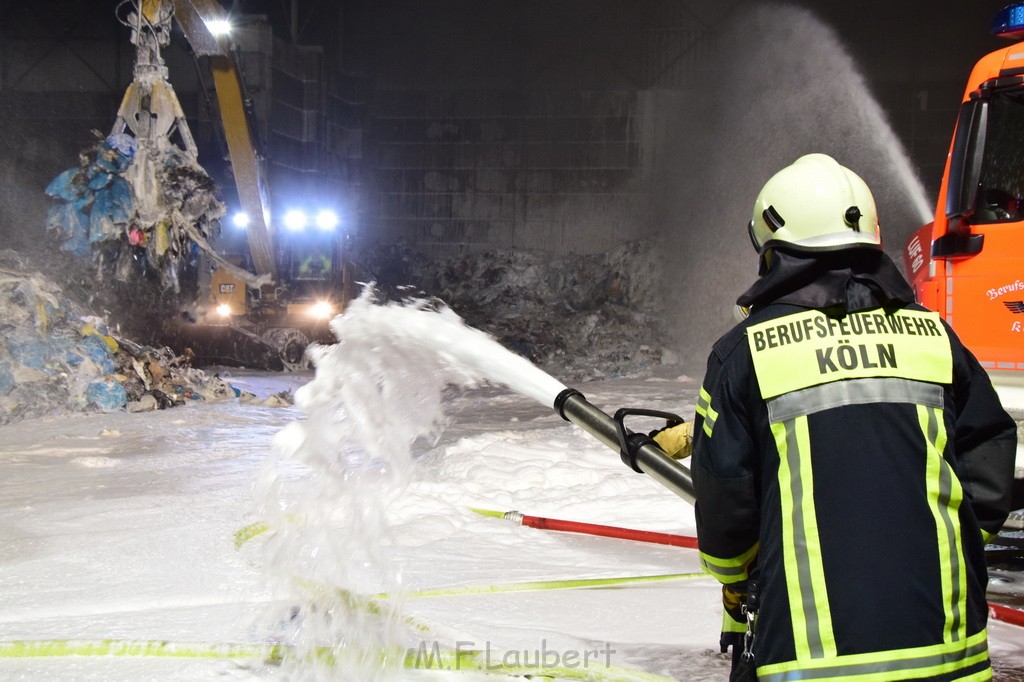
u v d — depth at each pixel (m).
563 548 4.88
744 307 1.96
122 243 14.98
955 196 5.21
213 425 10.98
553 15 30.09
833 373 1.78
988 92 5.17
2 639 3.27
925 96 27.73
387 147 31.05
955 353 1.86
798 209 1.89
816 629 1.66
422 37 30.70
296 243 21.39
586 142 30.02
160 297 18.02
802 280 1.88
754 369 1.82
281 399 13.45
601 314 26.91
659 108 29.53
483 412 12.66
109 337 12.85
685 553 4.84
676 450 2.23
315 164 27.94
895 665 1.62
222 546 4.70
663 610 3.73
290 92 27.03
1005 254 5.07
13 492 6.71
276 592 3.67
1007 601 4.07
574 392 2.28
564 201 30.20
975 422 1.86
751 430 1.83
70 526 5.36
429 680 2.86
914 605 1.65
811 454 1.75
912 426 1.76
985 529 1.87
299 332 19.95
